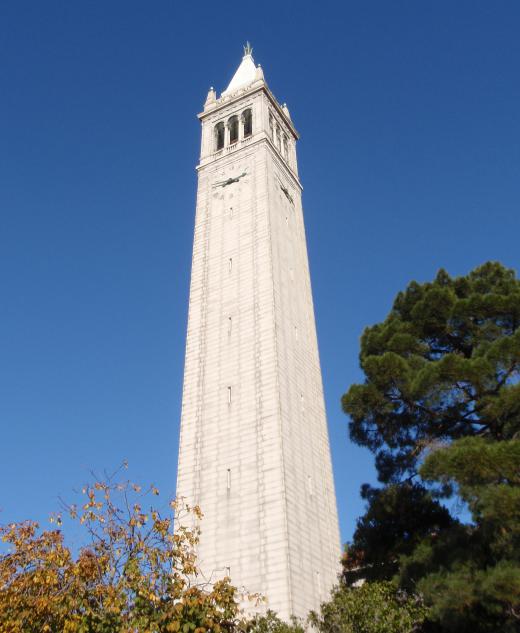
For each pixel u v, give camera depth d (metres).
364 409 38.38
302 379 55.81
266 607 39.66
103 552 24.97
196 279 61.56
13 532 25.36
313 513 47.75
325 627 35.69
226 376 52.91
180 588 24.89
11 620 22.19
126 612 23.69
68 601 23.30
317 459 52.31
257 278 57.88
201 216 67.06
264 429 48.09
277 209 66.19
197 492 47.66
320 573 44.94
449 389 35.12
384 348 40.88
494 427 35.22
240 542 43.81
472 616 29.56
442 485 33.75
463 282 42.78
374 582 35.66
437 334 40.78
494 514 27.58
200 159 73.69
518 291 39.50
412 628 33.56
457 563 30.08
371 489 41.31
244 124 76.81
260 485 45.62
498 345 34.72
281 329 55.06
